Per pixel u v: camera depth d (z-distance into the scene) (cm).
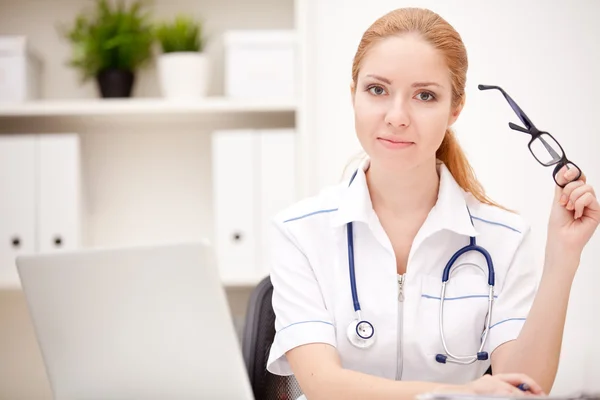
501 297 124
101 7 238
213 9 248
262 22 247
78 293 99
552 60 229
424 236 125
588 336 220
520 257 127
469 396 77
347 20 243
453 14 234
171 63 228
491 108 232
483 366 124
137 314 98
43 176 224
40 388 247
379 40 114
